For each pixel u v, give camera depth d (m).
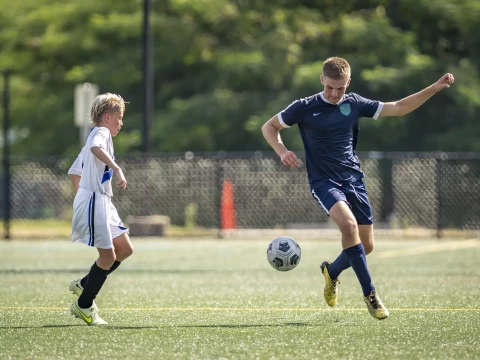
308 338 21.12
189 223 75.19
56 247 56.97
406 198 73.19
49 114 115.06
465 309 26.91
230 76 105.44
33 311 26.64
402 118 96.00
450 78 24.80
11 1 121.25
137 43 111.94
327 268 25.86
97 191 23.23
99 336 21.55
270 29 107.75
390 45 99.56
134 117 107.12
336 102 24.64
